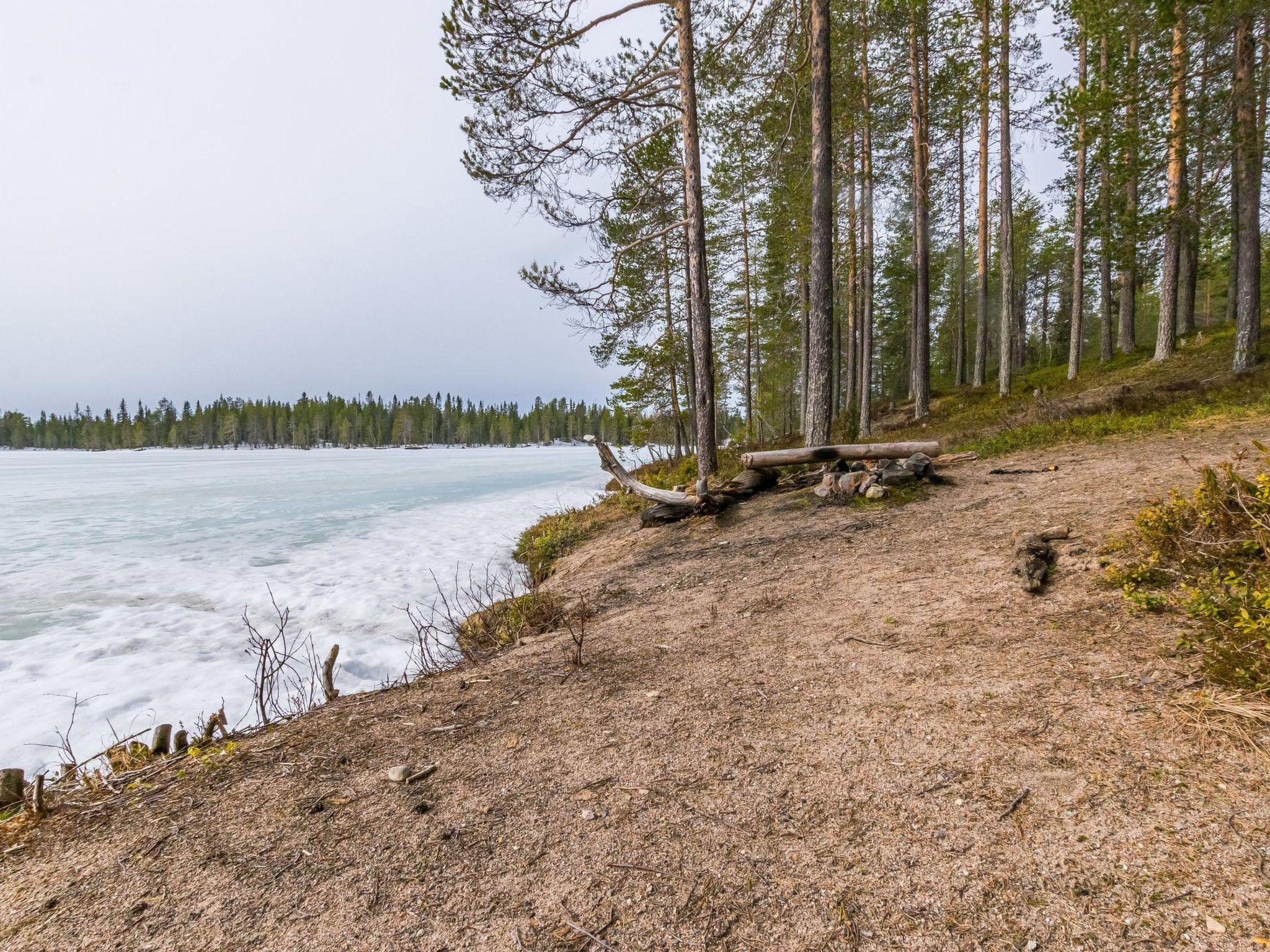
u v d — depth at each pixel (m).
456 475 37.12
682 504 8.54
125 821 2.51
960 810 2.01
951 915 1.60
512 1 9.05
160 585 9.67
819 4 8.75
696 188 10.03
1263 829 1.68
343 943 1.71
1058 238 35.88
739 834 2.05
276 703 4.11
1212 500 3.24
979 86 17.80
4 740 4.64
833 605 4.50
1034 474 7.04
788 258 21.45
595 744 2.86
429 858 2.08
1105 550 3.93
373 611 8.12
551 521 13.20
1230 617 2.53
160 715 5.07
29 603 8.68
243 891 1.98
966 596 4.03
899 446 7.93
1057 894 1.61
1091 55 16.02
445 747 3.00
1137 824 1.79
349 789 2.63
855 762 2.40
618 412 24.88
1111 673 2.66
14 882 2.14
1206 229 16.02
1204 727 2.15
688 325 22.31
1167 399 10.92
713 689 3.35
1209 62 11.36
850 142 18.44
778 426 36.88
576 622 5.45
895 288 33.38
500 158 10.34
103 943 1.79
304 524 16.62
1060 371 22.50
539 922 1.74
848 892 1.73
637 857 1.99
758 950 1.57
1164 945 1.41
